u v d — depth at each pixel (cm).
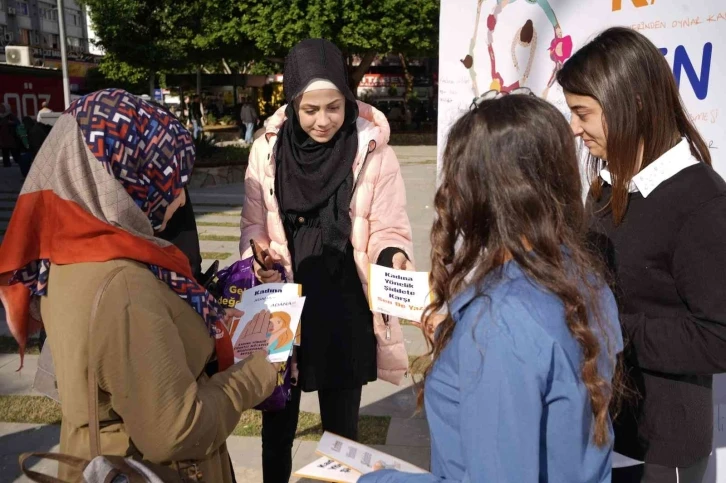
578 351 117
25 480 318
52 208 157
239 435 363
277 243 260
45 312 163
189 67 2572
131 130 156
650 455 177
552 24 274
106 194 153
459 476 125
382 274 225
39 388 190
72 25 7069
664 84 170
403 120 3306
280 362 211
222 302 230
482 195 122
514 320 114
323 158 253
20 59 2448
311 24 2312
